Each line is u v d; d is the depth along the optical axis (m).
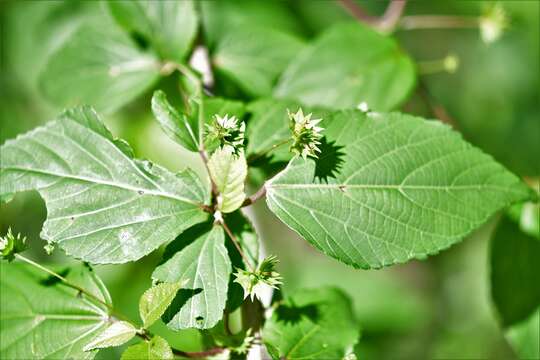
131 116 0.74
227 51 0.66
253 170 0.60
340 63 0.67
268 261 0.53
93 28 0.65
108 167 0.55
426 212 0.56
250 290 0.53
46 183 0.55
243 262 0.56
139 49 0.65
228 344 0.57
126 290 0.76
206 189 0.55
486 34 0.71
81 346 0.56
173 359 0.54
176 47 0.64
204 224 0.55
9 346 0.56
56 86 0.65
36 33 0.76
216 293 0.54
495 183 0.57
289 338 0.58
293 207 0.55
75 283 0.57
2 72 0.76
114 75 0.65
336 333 0.59
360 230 0.56
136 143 0.74
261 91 0.66
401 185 0.56
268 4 0.77
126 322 0.54
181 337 0.69
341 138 0.56
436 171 0.57
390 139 0.57
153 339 0.54
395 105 0.67
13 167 0.55
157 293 0.53
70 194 0.55
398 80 0.67
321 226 0.55
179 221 0.55
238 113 0.58
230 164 0.54
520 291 0.67
